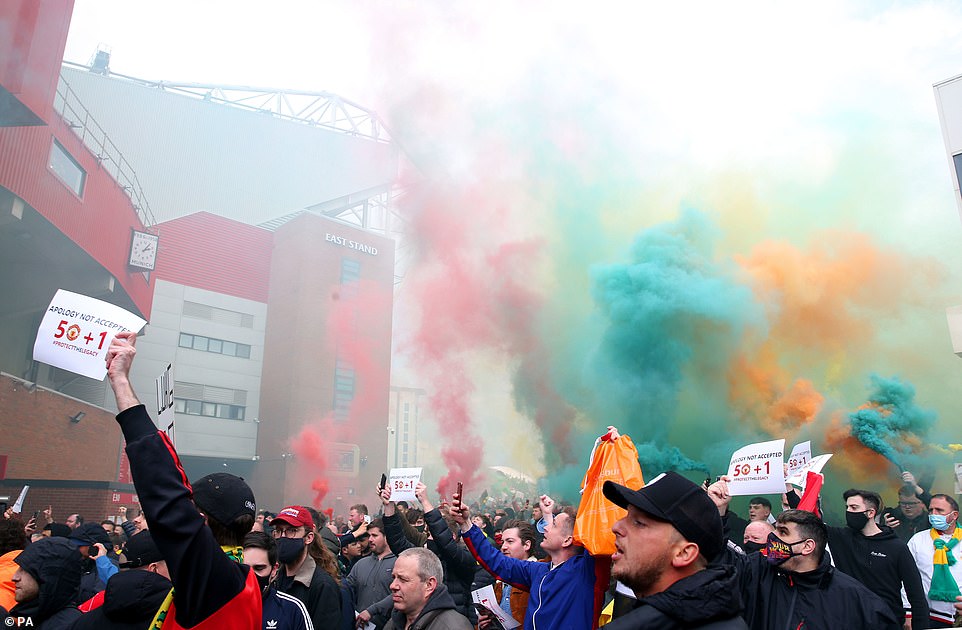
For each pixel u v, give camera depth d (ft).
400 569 15.05
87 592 21.43
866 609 13.23
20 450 81.82
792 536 13.71
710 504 7.70
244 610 7.57
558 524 14.52
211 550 7.37
